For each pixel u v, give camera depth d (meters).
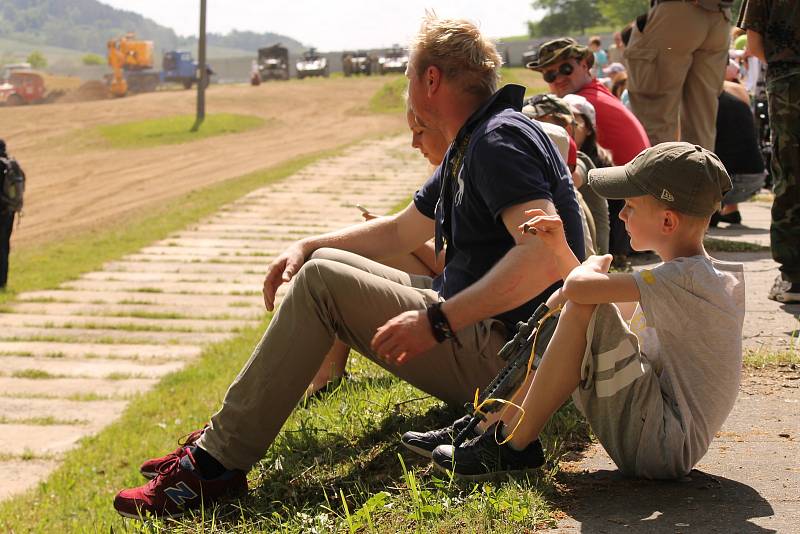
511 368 3.33
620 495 3.12
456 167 3.69
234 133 37.16
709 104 8.05
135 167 28.81
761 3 5.48
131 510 3.64
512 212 3.41
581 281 2.92
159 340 10.56
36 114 43.53
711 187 2.96
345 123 39.53
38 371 9.45
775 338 5.07
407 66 3.83
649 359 3.17
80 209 21.84
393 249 4.39
